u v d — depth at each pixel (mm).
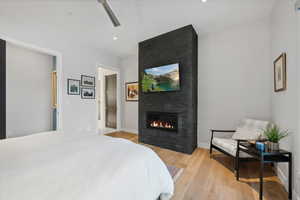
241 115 2934
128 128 5008
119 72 5082
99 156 1091
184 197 1616
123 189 839
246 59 2867
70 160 1001
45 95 4098
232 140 2535
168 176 1328
